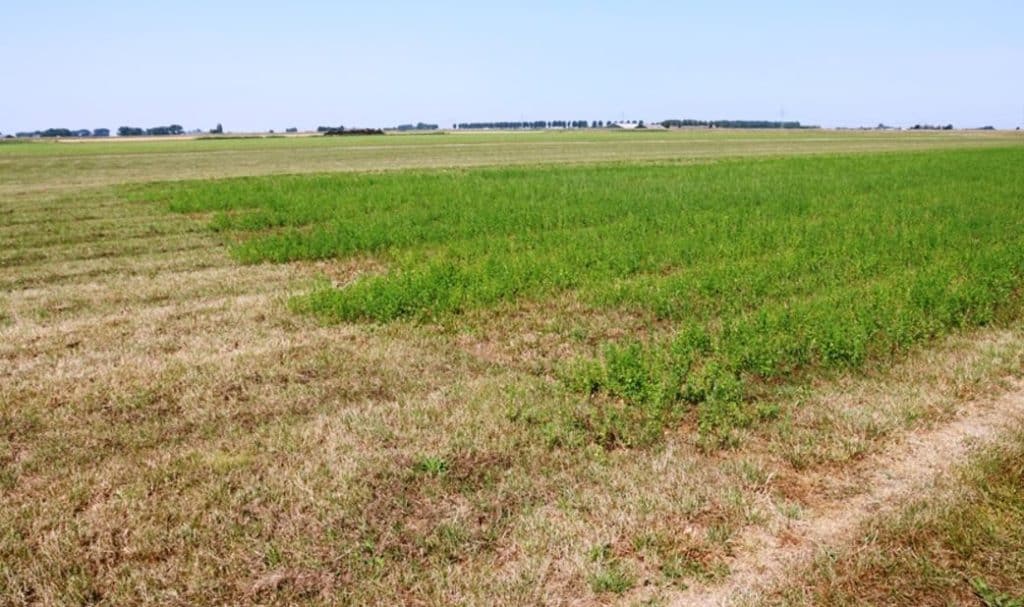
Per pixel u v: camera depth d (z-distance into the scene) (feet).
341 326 28.43
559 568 13.12
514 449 17.66
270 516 14.66
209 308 31.35
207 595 12.43
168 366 23.68
